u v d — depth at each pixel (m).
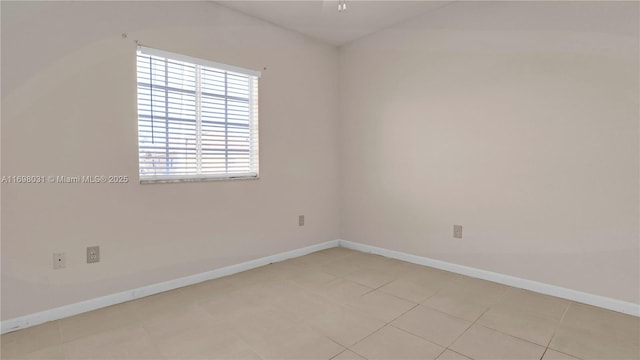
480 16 2.71
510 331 1.93
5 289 1.92
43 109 2.00
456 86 2.88
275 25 3.17
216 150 2.84
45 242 2.04
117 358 1.67
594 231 2.27
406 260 3.30
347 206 3.82
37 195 2.00
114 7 2.24
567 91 2.34
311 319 2.08
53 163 2.04
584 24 2.25
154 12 2.41
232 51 2.85
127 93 2.31
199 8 2.64
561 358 1.67
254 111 3.07
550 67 2.40
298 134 3.42
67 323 2.02
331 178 3.80
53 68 2.03
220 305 2.28
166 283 2.54
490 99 2.69
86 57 2.14
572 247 2.35
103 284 2.25
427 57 3.05
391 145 3.38
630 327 1.97
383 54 3.38
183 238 2.62
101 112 2.21
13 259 1.94
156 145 2.50
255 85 3.06
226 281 2.75
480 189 2.78
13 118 1.91
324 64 3.66
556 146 2.40
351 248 3.79
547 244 2.46
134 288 2.39
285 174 3.32
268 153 3.16
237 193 2.95
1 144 1.89
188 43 2.58
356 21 3.16
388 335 1.89
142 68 2.41
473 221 2.83
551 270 2.45
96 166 2.20
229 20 2.83
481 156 2.76
